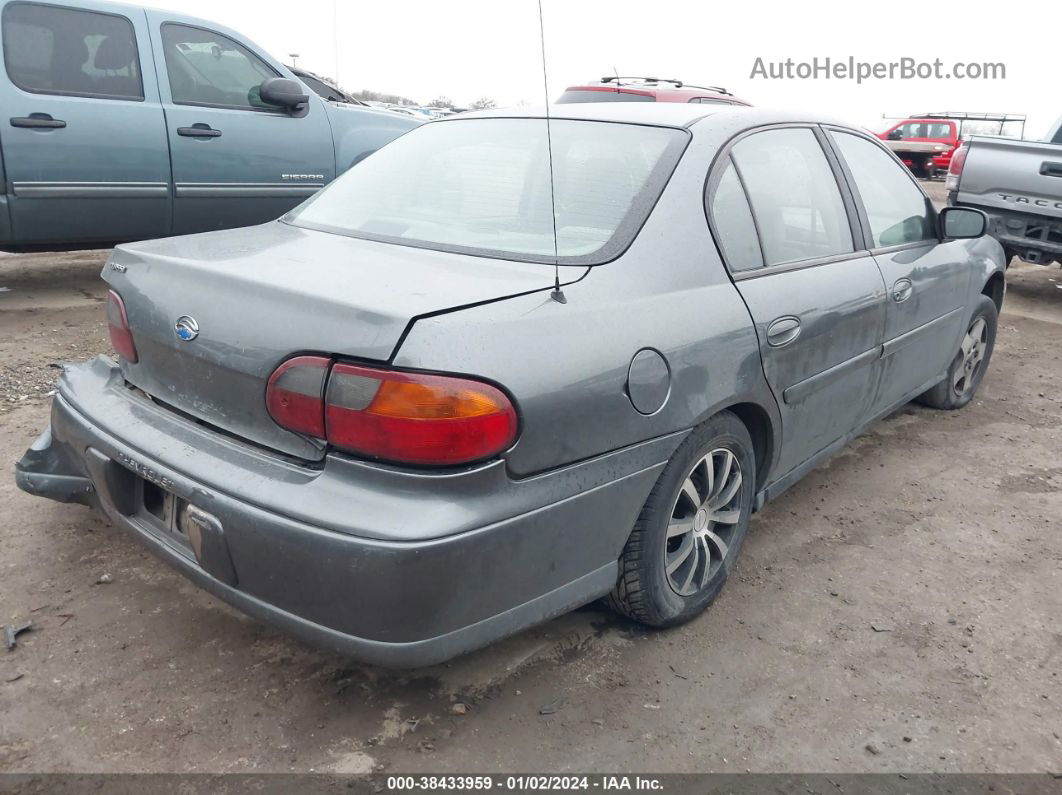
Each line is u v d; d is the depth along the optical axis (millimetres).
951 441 4391
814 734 2291
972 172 7742
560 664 2506
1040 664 2633
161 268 2307
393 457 1865
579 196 2576
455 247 2436
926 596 2971
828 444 3387
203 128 5891
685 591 2650
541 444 2006
